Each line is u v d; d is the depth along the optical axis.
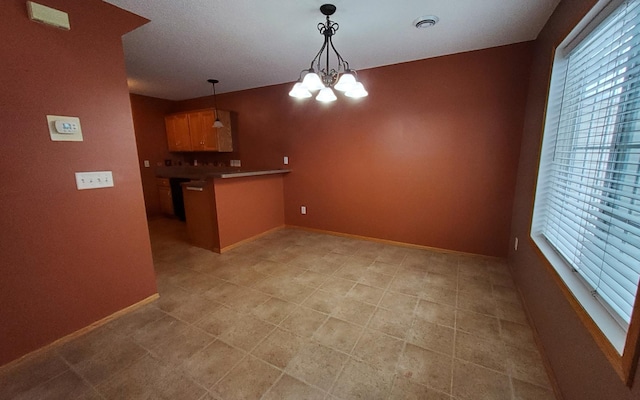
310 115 3.85
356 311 2.08
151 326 1.92
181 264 2.98
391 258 3.09
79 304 1.83
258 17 2.06
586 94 1.54
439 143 3.07
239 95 4.43
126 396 1.37
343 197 3.82
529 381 1.44
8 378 1.49
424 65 3.00
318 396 1.36
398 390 1.39
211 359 1.61
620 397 0.88
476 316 2.00
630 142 1.13
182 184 3.53
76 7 1.69
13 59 1.47
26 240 1.59
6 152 1.49
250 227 3.76
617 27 1.24
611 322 1.05
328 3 1.88
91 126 1.81
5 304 1.53
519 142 2.71
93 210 1.86
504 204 2.87
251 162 4.55
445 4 1.90
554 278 1.49
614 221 1.12
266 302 2.21
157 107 5.04
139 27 2.20
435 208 3.22
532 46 2.52
